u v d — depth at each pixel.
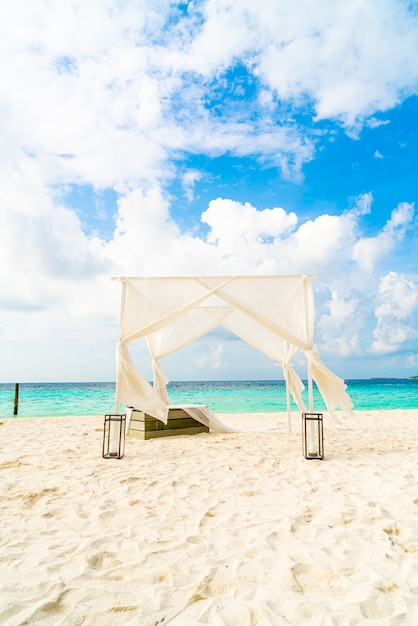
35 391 30.50
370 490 3.75
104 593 1.95
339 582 2.05
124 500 3.44
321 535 2.67
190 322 7.83
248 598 1.92
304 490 3.79
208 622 1.72
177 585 2.03
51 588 1.98
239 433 7.87
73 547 2.48
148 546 2.51
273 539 2.61
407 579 2.06
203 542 2.58
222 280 5.95
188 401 22.14
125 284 5.99
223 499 3.50
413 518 2.94
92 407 17.73
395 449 5.98
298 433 7.82
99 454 5.59
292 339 5.76
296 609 1.80
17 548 2.46
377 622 1.70
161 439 7.03
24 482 4.00
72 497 3.54
